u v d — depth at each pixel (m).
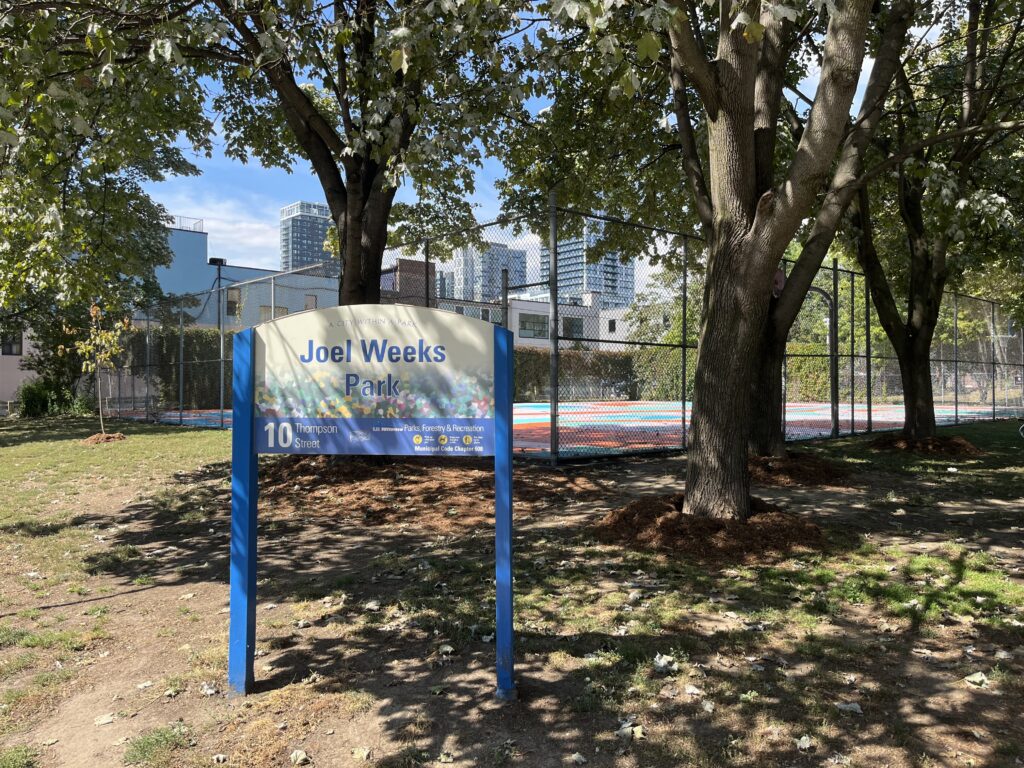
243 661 3.61
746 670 3.75
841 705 3.34
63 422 23.22
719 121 6.46
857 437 15.77
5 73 5.57
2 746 3.17
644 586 5.18
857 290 29.44
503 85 6.94
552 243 10.62
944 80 12.35
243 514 3.65
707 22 10.16
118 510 8.55
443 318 3.52
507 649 3.50
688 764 2.90
